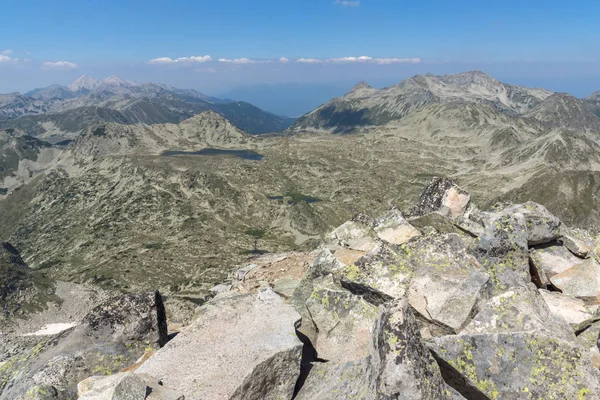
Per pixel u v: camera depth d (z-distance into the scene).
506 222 19.61
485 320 13.45
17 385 15.16
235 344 13.92
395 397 10.28
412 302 15.24
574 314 15.54
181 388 12.44
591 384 10.92
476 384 11.36
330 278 18.38
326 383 13.09
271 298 16.66
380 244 18.70
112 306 17.45
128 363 16.42
